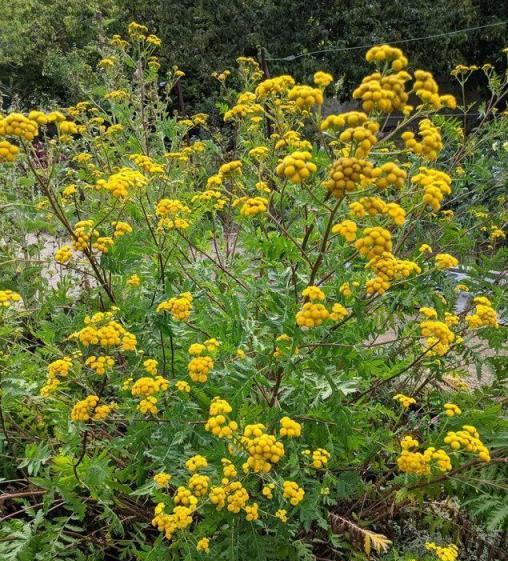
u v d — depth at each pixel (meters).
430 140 2.06
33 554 2.44
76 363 2.60
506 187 4.95
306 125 8.12
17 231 4.47
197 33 15.55
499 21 14.47
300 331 2.22
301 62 15.36
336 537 2.66
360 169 1.89
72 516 2.50
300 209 3.14
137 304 2.78
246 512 2.27
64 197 4.13
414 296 3.48
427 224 4.59
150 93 5.54
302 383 2.50
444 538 2.98
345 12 15.10
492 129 4.47
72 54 16.44
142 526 2.73
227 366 2.39
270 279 2.82
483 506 2.44
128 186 2.74
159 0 16.14
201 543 2.08
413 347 3.22
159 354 2.88
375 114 2.08
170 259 3.07
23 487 3.11
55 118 2.51
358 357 2.44
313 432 2.55
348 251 2.65
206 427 2.11
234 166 2.83
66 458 2.26
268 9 15.37
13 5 20.06
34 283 4.16
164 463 2.35
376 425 3.49
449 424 2.76
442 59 15.16
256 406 2.49
